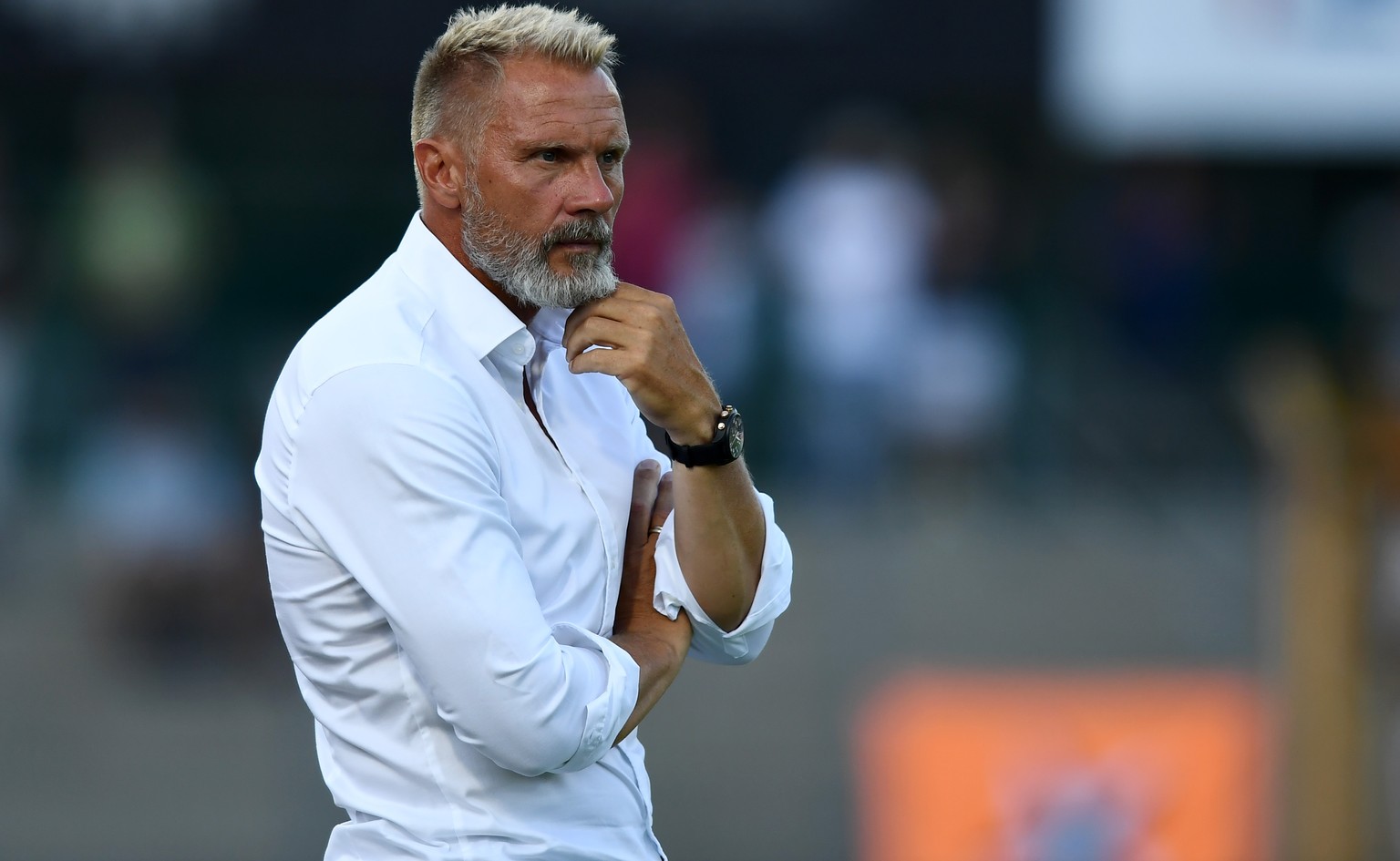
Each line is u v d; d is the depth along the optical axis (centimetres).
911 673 2586
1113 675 2598
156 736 2509
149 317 2591
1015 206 2939
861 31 2883
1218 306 2955
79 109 2786
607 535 813
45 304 2580
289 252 2638
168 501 2555
